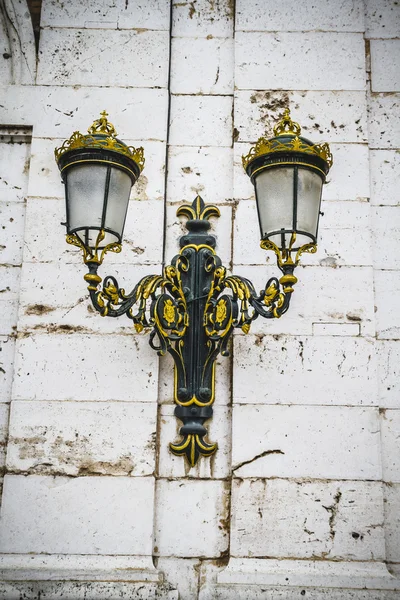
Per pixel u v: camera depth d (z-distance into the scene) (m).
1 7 4.88
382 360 4.41
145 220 4.55
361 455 4.23
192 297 4.31
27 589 3.99
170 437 4.30
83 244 3.76
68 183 3.81
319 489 4.19
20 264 4.57
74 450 4.23
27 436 4.24
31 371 4.32
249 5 4.91
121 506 4.16
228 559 4.14
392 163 4.72
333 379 4.34
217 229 4.59
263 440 4.25
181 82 4.84
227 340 4.21
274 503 4.17
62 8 4.89
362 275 4.48
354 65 4.81
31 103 4.73
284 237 3.80
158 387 4.34
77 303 4.43
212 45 4.90
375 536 4.13
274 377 4.34
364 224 4.56
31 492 4.17
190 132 4.75
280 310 3.82
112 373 4.33
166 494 4.22
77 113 4.73
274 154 3.76
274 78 4.79
